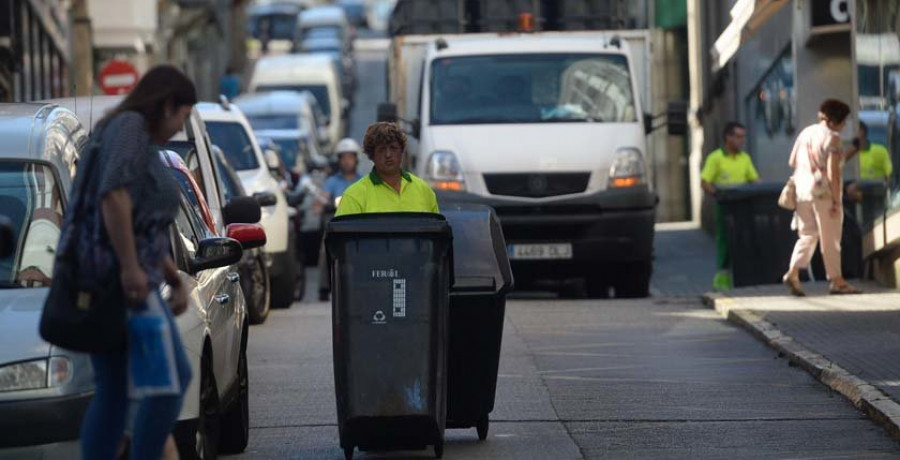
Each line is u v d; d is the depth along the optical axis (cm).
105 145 1777
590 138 5275
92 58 10112
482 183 5209
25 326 2022
